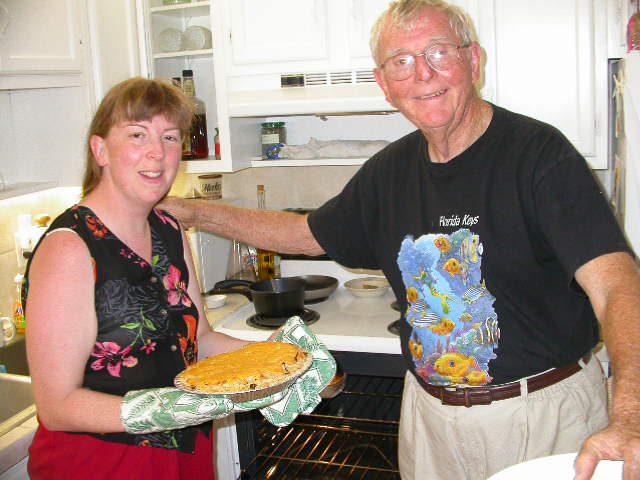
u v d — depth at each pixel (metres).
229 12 2.30
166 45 2.48
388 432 2.23
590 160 2.07
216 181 2.67
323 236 1.62
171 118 1.24
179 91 1.28
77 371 1.17
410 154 1.44
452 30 1.27
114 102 1.21
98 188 1.28
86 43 2.15
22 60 1.86
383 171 1.49
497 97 2.10
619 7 1.95
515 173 1.27
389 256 1.48
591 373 1.37
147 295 1.27
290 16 2.24
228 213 1.70
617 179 2.04
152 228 1.35
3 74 1.80
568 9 2.00
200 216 1.66
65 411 1.14
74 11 2.09
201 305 1.46
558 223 1.20
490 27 2.06
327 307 2.39
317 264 2.65
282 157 2.53
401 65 1.29
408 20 1.28
